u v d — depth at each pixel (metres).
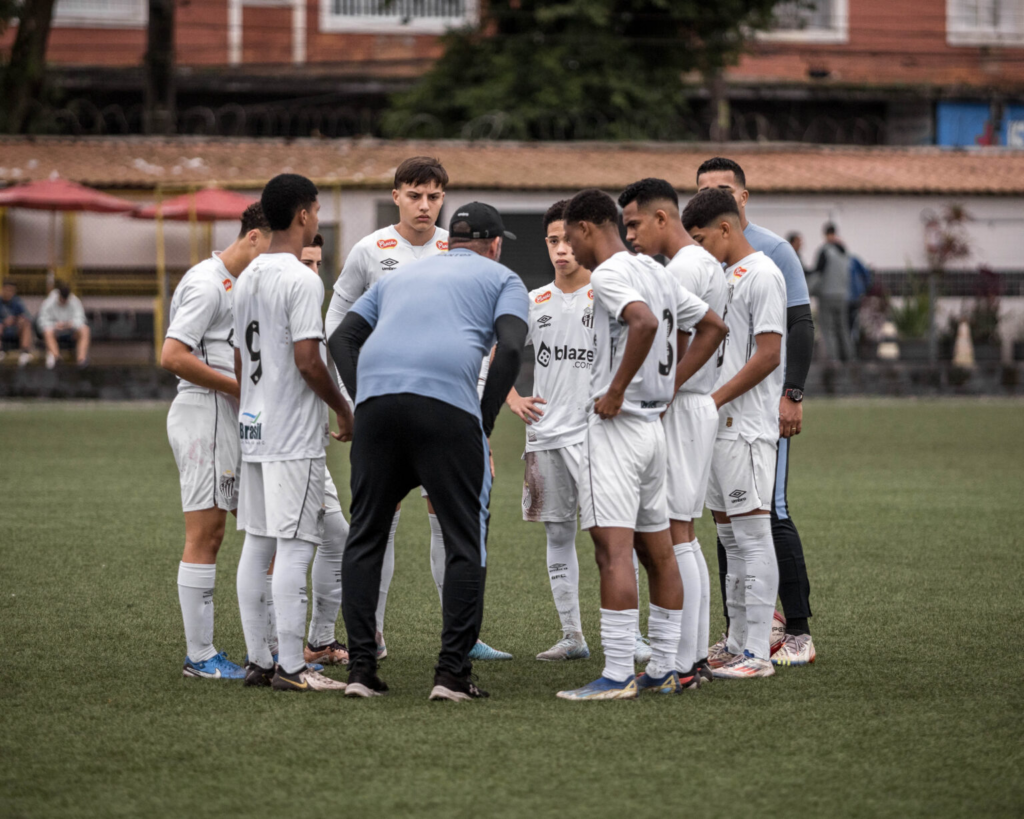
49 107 71.06
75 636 15.33
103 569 19.45
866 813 9.44
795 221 64.31
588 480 12.89
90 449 35.62
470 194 60.72
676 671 13.16
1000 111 84.75
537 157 65.44
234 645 15.25
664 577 13.02
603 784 10.04
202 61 81.12
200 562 13.62
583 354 15.11
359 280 16.11
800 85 82.62
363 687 12.78
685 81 79.62
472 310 12.92
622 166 64.94
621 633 12.78
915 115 85.81
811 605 17.39
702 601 13.67
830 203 64.31
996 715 12.06
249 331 13.14
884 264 65.12
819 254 57.19
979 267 64.19
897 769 10.42
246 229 13.93
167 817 9.33
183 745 11.05
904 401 54.75
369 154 63.72
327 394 12.98
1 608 16.78
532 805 9.56
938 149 72.00
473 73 75.25
